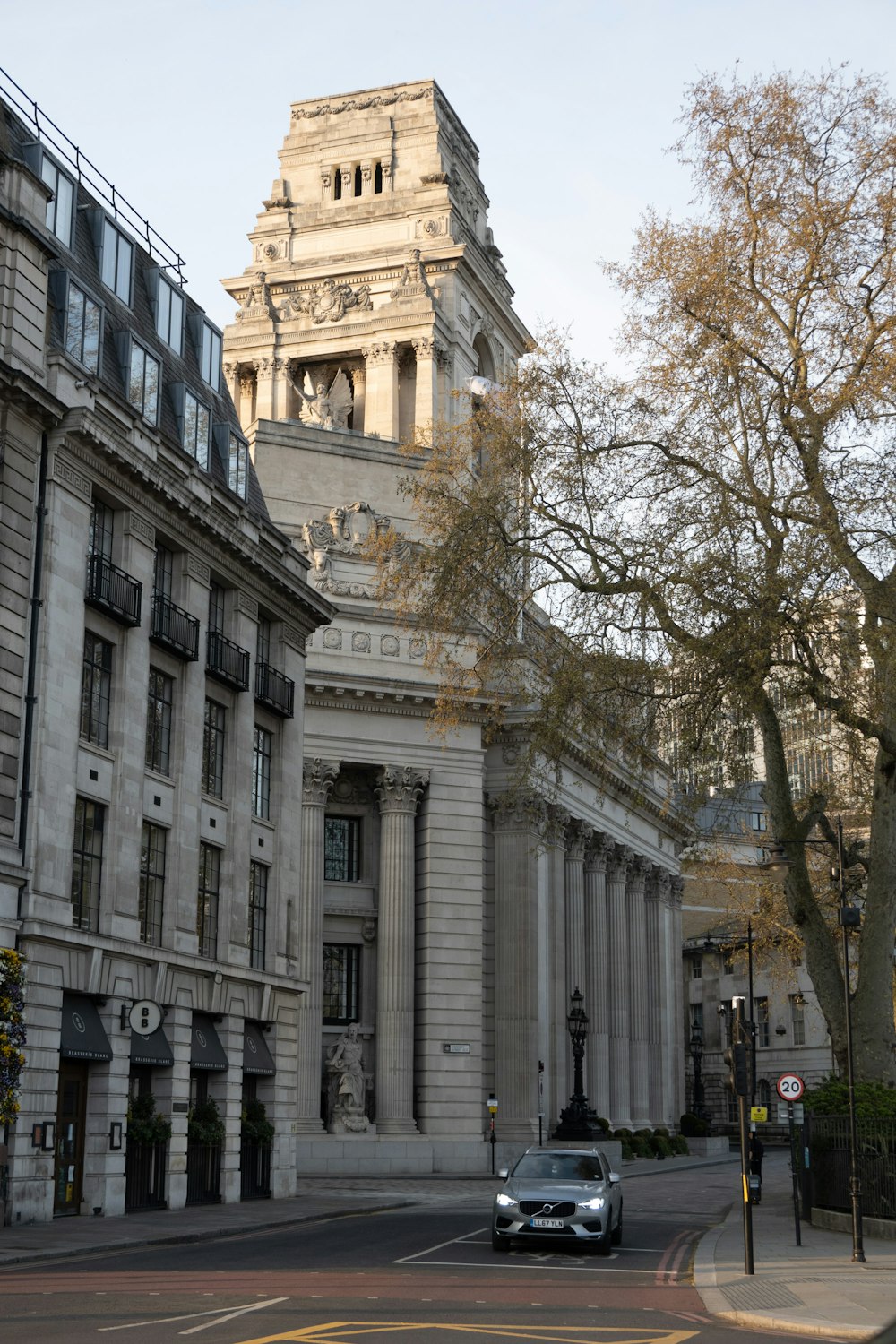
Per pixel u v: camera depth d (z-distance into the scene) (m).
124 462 36.53
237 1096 41.44
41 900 32.34
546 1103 72.69
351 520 69.69
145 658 37.84
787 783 35.00
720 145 33.34
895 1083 35.03
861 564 31.08
